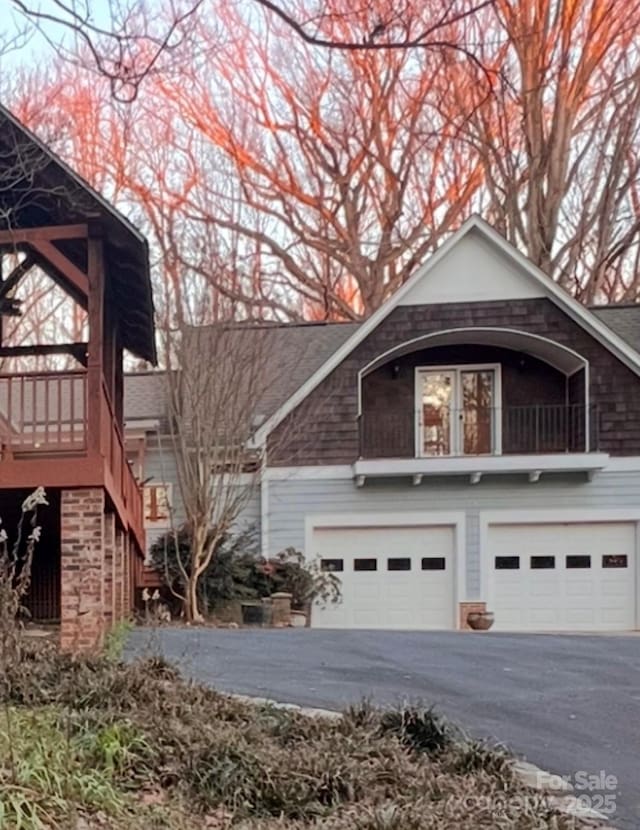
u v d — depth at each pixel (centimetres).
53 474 900
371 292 2314
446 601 1537
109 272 1045
